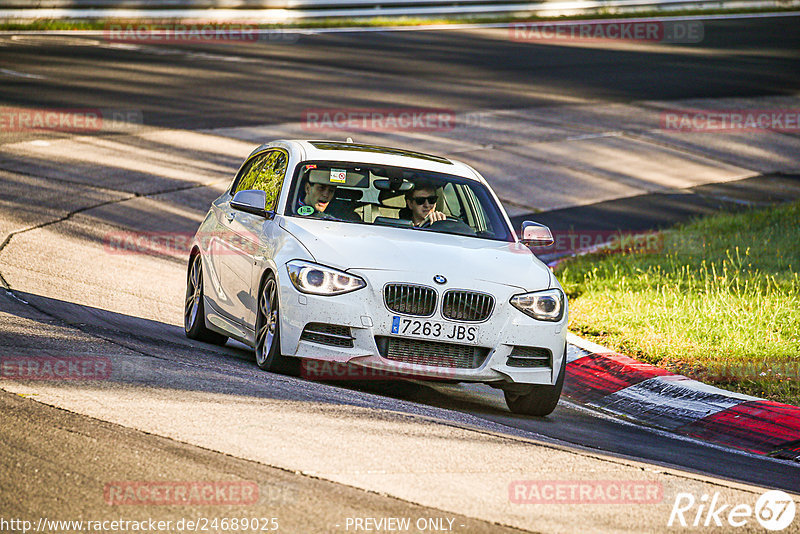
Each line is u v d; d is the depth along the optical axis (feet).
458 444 72.79
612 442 84.58
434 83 361.71
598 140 291.58
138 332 107.45
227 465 62.03
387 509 56.95
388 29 502.38
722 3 600.80
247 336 98.32
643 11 578.25
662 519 61.00
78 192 193.57
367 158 106.42
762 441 91.76
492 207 105.40
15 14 435.94
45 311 110.32
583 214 213.87
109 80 321.73
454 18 539.70
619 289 143.13
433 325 87.15
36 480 57.16
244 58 391.04
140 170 217.15
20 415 68.54
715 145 296.71
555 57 438.81
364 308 86.63
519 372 89.30
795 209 202.90
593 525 58.29
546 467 69.92
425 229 98.94
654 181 251.80
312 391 84.28
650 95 363.97
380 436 71.87
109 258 150.30
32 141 233.96
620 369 108.68
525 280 92.07
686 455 83.35
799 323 124.26
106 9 453.17
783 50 483.10
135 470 59.93
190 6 473.26
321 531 52.85
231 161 231.91
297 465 63.16
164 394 77.46
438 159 113.19
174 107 287.48
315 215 97.86
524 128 298.35
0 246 145.69
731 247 171.12
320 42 449.48
